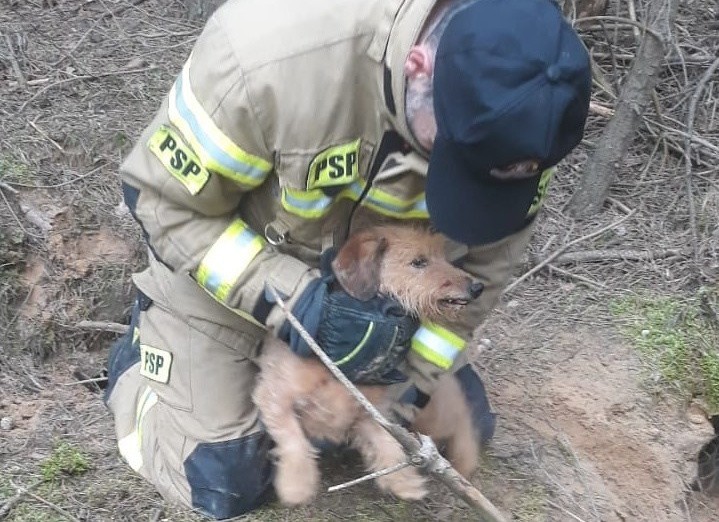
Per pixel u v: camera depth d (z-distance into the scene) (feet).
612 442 12.16
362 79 8.19
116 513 10.02
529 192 7.80
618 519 11.25
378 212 9.41
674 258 14.65
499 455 11.47
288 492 9.70
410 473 9.92
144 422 10.75
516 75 7.07
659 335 13.23
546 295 14.03
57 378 12.87
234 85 8.18
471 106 7.13
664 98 17.83
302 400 9.66
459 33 7.26
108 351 13.60
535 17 7.29
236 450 9.97
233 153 8.36
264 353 9.96
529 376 12.61
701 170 16.51
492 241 7.97
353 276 9.16
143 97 16.65
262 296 8.95
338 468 10.98
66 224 13.98
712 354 13.03
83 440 11.17
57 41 18.28
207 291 9.32
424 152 8.27
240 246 8.96
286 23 8.21
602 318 13.57
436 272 9.46
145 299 10.53
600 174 15.44
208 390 10.11
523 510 10.70
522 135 7.07
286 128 8.23
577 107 7.33
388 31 7.88
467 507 10.55
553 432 12.00
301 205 8.73
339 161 8.50
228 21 8.40
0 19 18.71
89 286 13.75
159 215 8.94
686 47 18.78
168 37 18.71
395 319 9.19
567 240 15.03
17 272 13.61
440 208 7.64
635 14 18.56
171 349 10.23
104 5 19.63
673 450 12.25
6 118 15.76
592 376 12.64
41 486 10.34
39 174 14.62
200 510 10.05
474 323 10.27
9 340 13.14
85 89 16.84
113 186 14.67
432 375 9.89
